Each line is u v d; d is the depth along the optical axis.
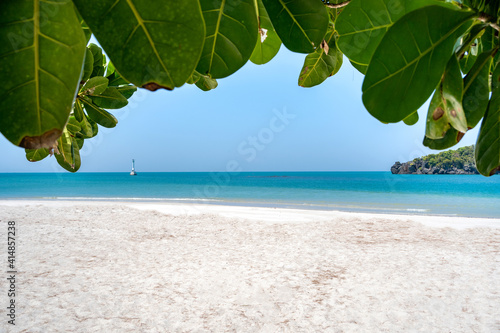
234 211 24.09
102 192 48.94
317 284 8.95
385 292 8.43
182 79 0.37
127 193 47.50
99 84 1.04
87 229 15.79
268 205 31.75
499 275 9.52
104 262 10.73
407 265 10.53
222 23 0.52
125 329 6.63
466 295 8.20
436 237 14.39
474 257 11.32
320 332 6.59
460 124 0.50
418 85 0.47
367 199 38.28
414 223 17.42
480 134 0.54
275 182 72.25
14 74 0.37
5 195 43.81
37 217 18.92
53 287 8.61
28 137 0.37
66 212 20.64
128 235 14.70
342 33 0.59
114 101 1.18
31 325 6.68
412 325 6.82
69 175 118.06
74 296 8.07
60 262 10.66
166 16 0.36
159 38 0.36
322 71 1.19
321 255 11.63
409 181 66.06
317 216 21.00
